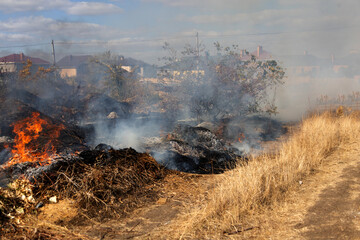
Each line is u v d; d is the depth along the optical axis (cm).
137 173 547
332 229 361
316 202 443
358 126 945
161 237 360
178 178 578
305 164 609
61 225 386
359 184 507
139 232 374
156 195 496
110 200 455
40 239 346
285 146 746
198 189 525
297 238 345
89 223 397
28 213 402
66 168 493
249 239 348
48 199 439
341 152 727
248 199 434
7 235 349
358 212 400
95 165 519
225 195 446
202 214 405
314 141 765
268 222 388
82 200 441
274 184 487
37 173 480
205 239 351
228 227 376
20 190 427
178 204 461
